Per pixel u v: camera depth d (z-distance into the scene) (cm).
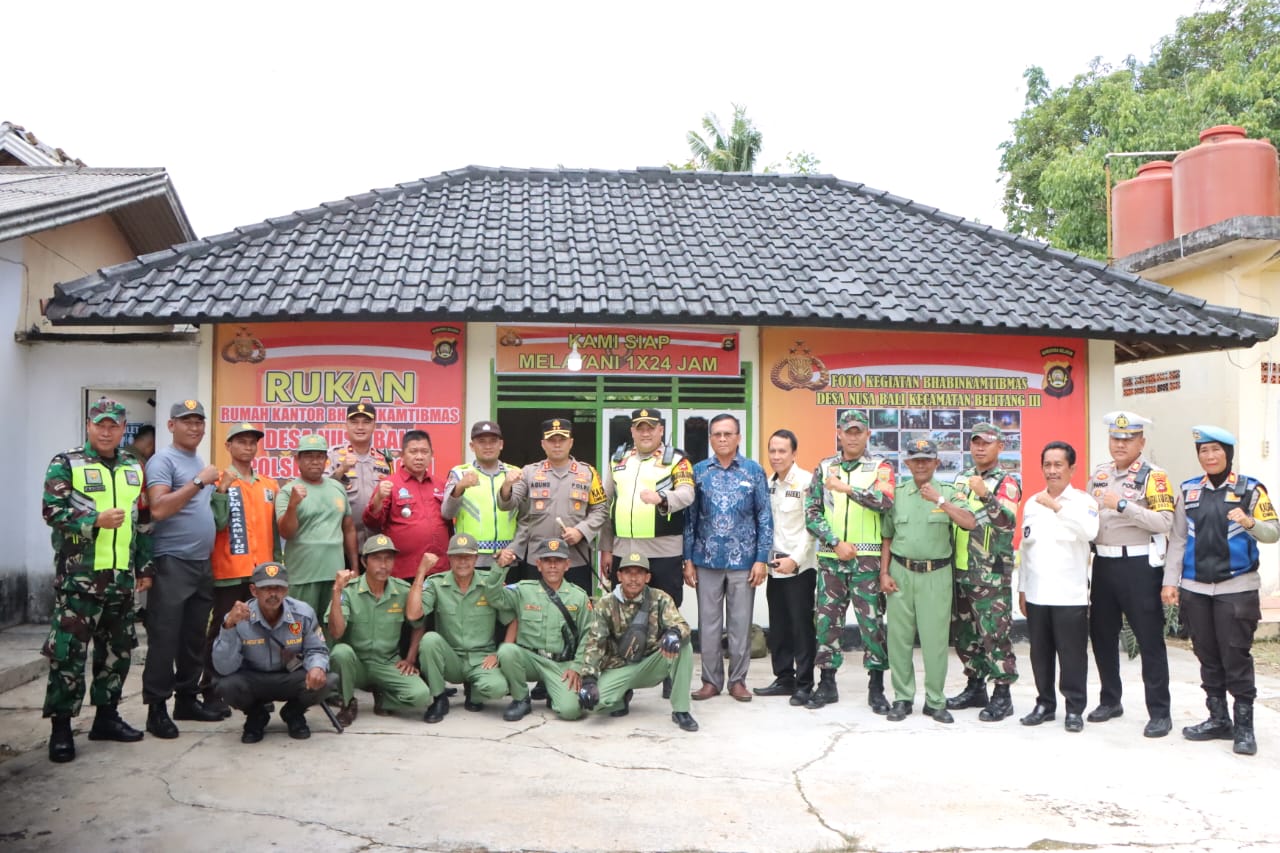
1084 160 1593
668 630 580
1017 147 2016
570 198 1009
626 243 901
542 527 645
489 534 637
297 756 514
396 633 597
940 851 395
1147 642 577
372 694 641
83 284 752
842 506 627
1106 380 872
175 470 549
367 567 587
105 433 512
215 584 582
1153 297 885
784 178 1116
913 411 849
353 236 876
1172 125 1552
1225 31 1781
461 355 802
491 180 1043
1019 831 416
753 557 648
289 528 592
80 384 812
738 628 651
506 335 809
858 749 536
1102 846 402
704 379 831
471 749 530
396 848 392
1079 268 939
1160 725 570
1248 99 1520
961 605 636
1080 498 588
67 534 494
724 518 641
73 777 476
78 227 937
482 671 598
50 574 814
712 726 583
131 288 759
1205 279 1013
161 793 454
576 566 656
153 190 979
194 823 416
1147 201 1130
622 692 588
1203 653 563
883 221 1022
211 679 584
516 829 413
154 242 1095
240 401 786
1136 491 583
